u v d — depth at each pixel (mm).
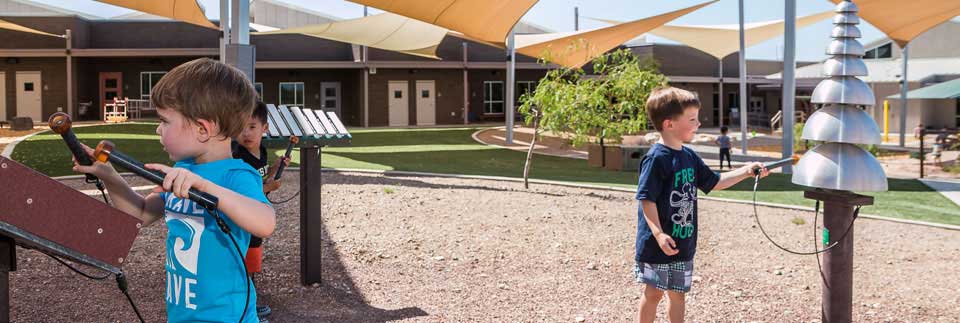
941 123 32000
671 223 3354
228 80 1763
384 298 4828
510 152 19438
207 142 1796
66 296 4582
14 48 27344
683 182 3365
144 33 28688
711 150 22312
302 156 4945
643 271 3420
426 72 30828
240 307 1891
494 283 5301
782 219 8414
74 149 1697
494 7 11219
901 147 23938
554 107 10969
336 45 30406
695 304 4812
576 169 15398
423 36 21781
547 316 4500
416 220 7754
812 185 3396
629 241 6945
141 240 6266
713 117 37312
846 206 3445
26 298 4492
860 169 3328
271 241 6398
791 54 14156
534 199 9648
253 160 3861
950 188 12477
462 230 7262
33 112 27641
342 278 5285
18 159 13305
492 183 11656
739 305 4801
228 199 1695
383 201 8984
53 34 25938
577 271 5711
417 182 11367
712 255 6371
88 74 28750
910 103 32312
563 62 16312
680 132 3359
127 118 28203
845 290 3500
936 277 5680
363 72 29625
